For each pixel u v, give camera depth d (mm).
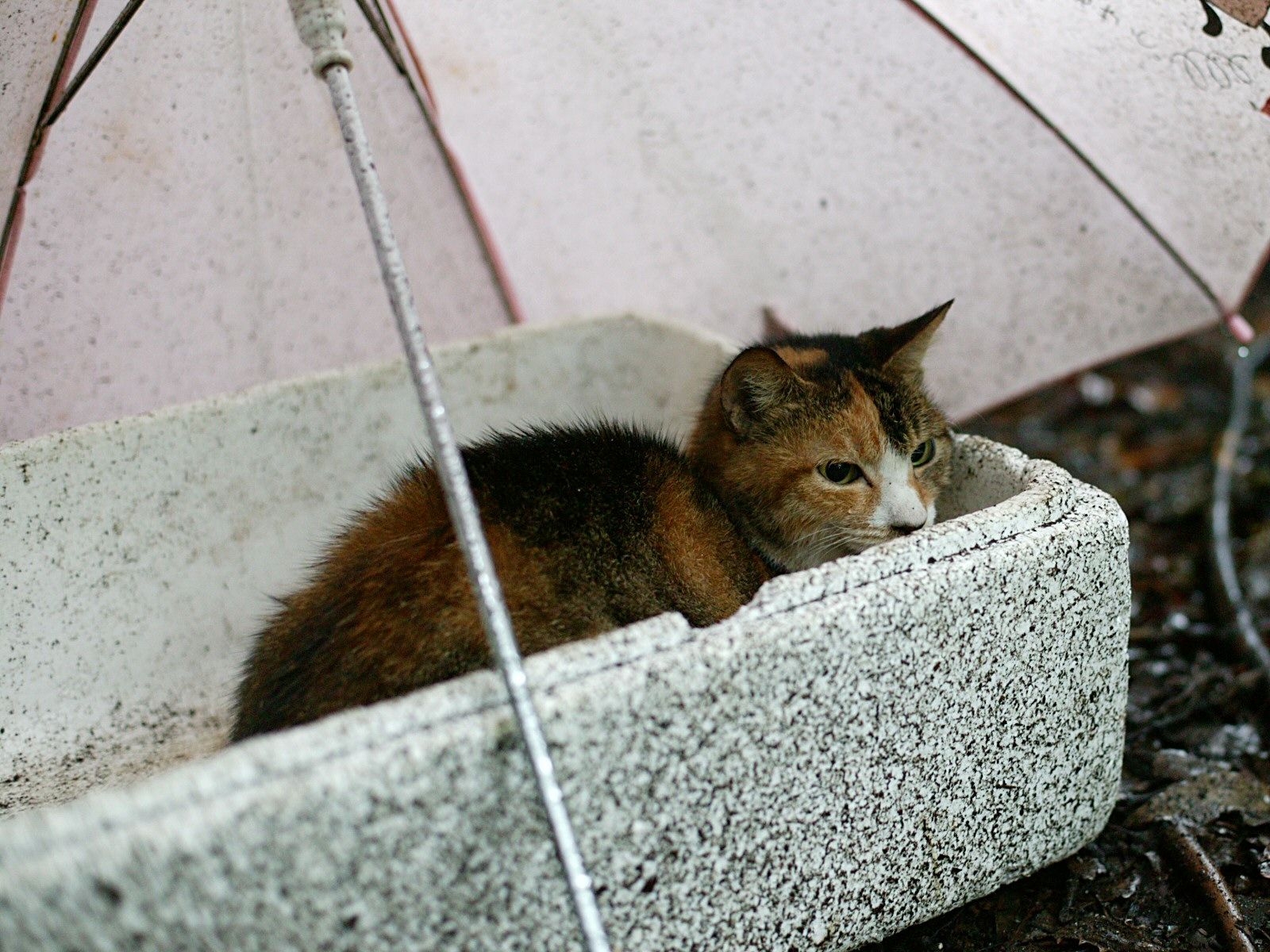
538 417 2619
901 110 2422
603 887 1330
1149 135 2082
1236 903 1774
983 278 2701
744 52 2350
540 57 2305
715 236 2814
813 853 1486
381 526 1757
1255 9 1753
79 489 2045
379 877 1184
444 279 2754
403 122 2365
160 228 2217
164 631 2164
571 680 1254
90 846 1028
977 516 1537
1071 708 1646
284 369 2646
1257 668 2402
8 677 2016
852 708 1436
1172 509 3168
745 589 1866
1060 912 1795
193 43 1916
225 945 1127
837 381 1950
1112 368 4070
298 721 1510
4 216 1947
